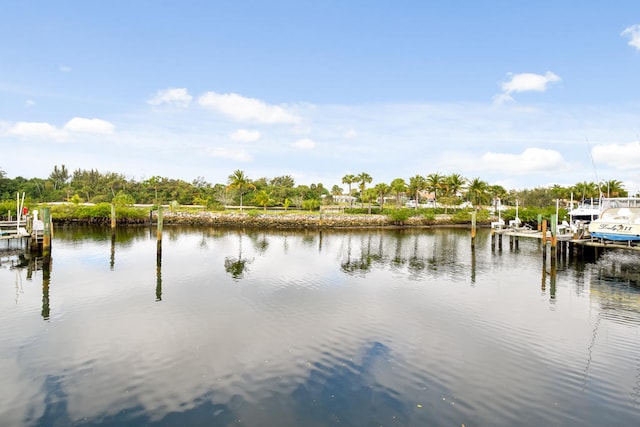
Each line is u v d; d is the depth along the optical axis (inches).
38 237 1301.7
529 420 398.3
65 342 577.3
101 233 2181.3
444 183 4052.7
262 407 412.5
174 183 4645.7
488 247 1836.9
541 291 930.1
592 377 493.0
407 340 603.8
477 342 600.7
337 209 3848.4
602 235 1244.5
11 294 835.4
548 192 4276.6
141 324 657.0
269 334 619.8
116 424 380.5
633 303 826.8
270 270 1158.3
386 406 418.0
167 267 1168.8
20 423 380.2
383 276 1101.1
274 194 4473.4
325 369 501.0
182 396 432.1
